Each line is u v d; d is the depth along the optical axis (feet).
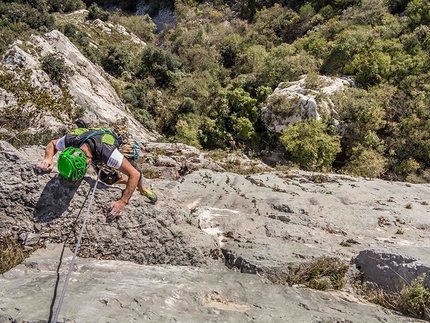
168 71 84.48
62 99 45.27
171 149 35.01
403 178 52.34
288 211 19.31
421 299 11.37
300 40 90.58
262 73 76.95
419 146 54.34
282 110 62.23
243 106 72.69
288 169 32.89
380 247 14.25
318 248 14.79
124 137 11.76
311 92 62.64
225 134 71.77
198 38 101.91
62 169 10.05
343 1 100.48
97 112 51.67
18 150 12.85
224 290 10.90
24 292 8.56
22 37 55.67
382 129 59.57
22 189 11.41
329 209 19.54
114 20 112.06
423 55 67.36
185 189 23.25
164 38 112.78
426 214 20.98
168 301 9.06
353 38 74.18
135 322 7.68
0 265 10.66
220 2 127.75
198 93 78.84
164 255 12.42
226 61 96.27
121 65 82.02
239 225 16.15
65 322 7.16
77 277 9.89
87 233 11.71
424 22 76.43
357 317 10.39
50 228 11.55
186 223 14.39
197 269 12.43
